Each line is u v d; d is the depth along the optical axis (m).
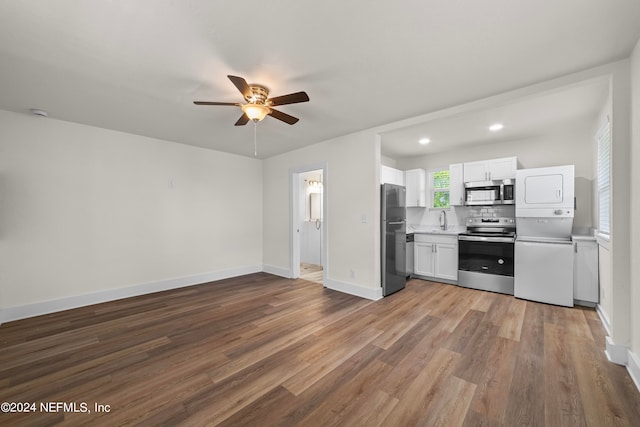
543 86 2.29
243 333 2.59
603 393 1.70
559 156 3.91
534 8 1.48
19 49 1.82
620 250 2.01
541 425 1.46
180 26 1.61
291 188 4.79
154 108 2.85
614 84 2.00
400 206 4.05
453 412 1.56
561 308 3.20
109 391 1.74
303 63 2.02
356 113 3.02
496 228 4.44
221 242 4.77
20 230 2.97
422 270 4.64
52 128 3.17
